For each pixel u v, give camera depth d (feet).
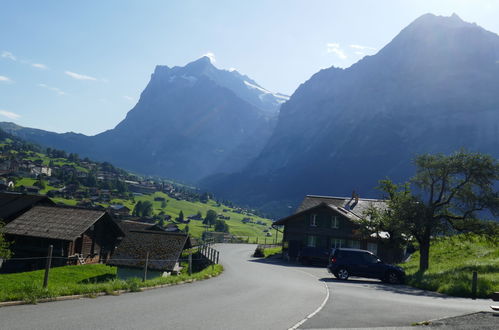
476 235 121.29
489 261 103.81
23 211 176.76
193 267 150.92
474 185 114.21
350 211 205.98
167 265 122.52
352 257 97.50
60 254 156.15
